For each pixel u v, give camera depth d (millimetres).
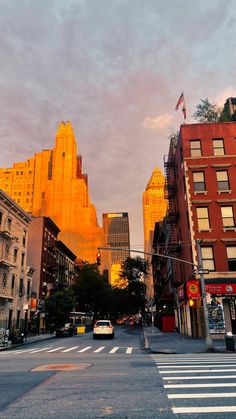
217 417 5293
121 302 93438
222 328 26594
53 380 8703
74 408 5926
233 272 27891
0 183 145375
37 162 147250
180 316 37469
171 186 37906
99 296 83125
